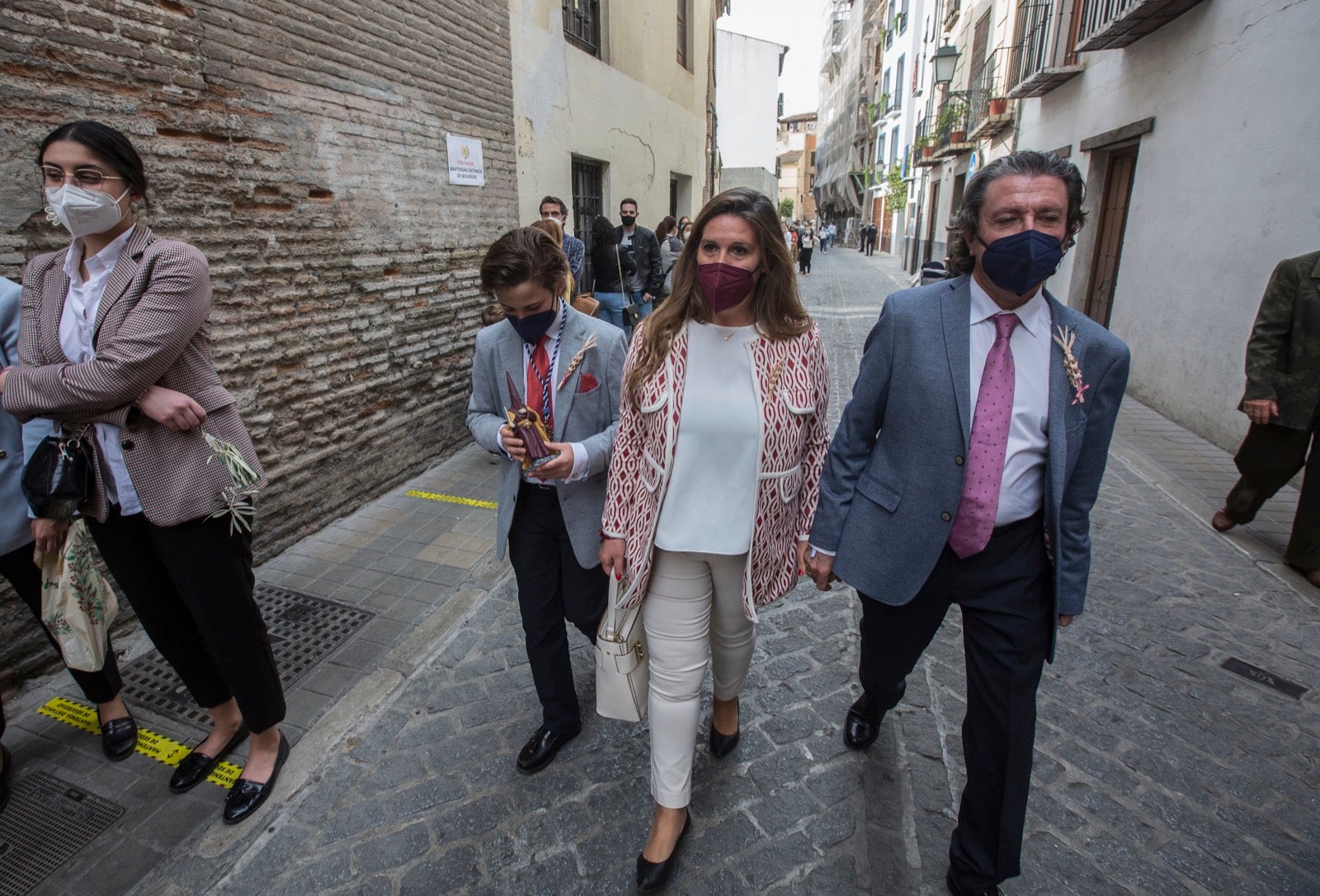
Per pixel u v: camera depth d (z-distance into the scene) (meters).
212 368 2.11
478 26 5.55
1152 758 2.42
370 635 3.15
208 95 3.30
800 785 2.32
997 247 1.48
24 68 2.61
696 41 12.38
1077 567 1.68
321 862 2.05
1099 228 8.58
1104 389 1.60
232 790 2.24
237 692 2.17
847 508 1.90
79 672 2.35
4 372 1.95
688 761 1.96
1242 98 5.53
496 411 2.25
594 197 8.71
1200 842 2.10
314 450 4.12
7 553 2.25
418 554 3.91
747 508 1.82
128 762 2.43
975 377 1.66
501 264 1.90
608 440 2.07
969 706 1.81
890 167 28.59
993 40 12.71
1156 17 6.53
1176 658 2.96
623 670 1.97
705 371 1.80
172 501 1.94
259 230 3.62
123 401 1.85
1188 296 6.28
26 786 2.32
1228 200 5.70
